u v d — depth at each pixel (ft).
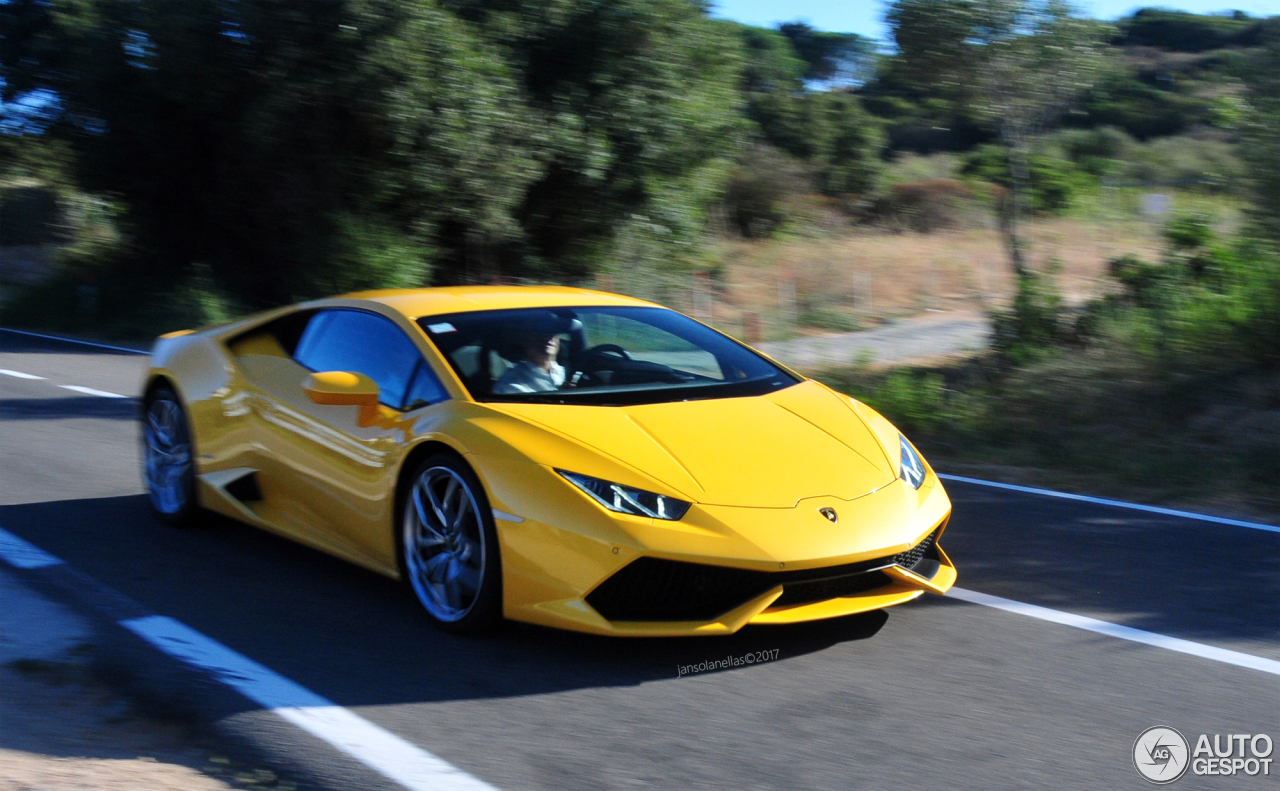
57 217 112.88
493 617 11.44
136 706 9.95
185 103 54.34
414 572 12.31
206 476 15.70
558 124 55.83
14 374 36.88
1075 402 28.48
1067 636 12.12
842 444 12.44
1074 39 43.45
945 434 26.71
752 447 11.84
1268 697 10.44
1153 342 31.48
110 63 54.70
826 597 11.32
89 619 12.26
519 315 13.98
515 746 9.20
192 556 14.89
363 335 14.14
